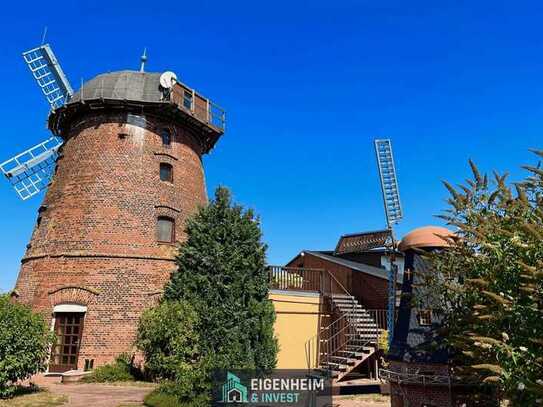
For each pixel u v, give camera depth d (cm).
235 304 1478
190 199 2338
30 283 2044
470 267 1019
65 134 2511
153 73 2395
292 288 2227
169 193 2233
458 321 1047
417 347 1320
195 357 1407
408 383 1327
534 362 744
